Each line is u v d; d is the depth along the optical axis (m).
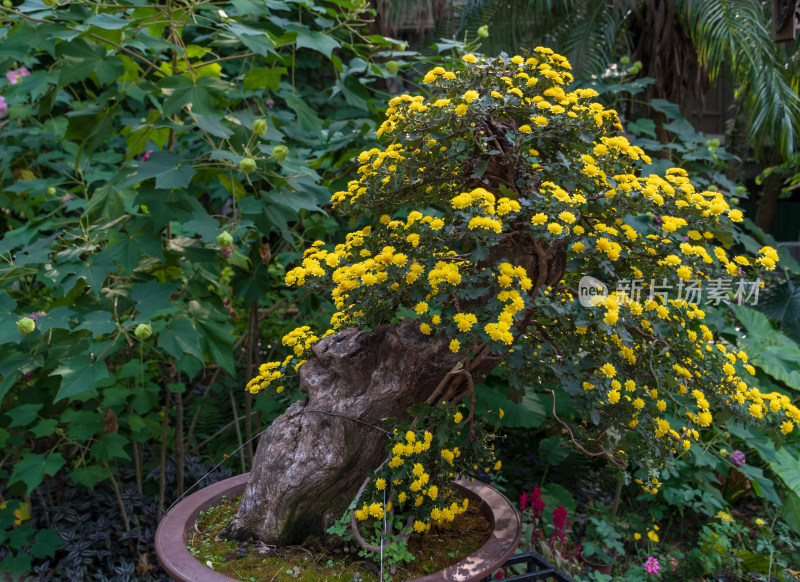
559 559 2.60
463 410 3.11
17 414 2.34
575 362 1.55
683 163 3.37
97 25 1.67
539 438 3.66
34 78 2.31
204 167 2.07
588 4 4.14
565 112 1.54
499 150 1.53
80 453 2.84
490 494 1.93
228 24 1.95
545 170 1.59
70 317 2.00
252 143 2.12
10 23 2.14
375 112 2.63
